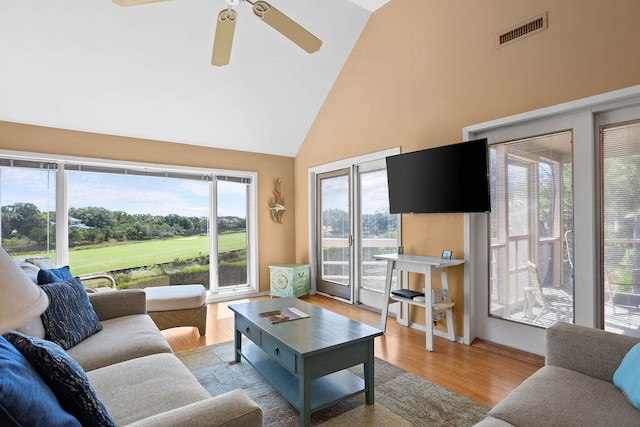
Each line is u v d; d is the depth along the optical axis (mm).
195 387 1468
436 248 3301
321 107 4770
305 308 2654
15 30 2760
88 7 2779
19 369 868
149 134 4145
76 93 3391
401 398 2137
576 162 2451
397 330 3434
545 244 2648
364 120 4090
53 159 3629
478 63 2951
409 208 3365
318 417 1942
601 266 2369
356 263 4434
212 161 4703
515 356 2729
